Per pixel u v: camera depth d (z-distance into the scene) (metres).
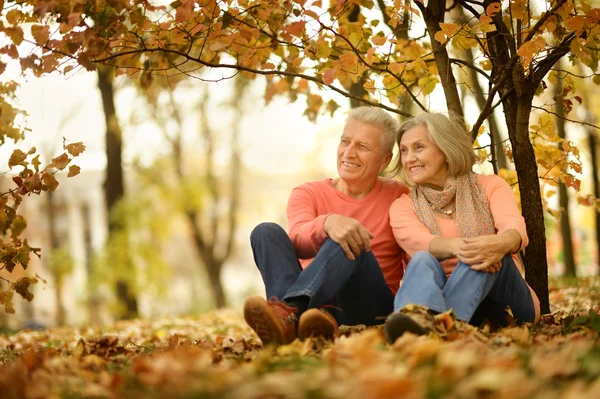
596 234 16.17
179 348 3.47
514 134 4.82
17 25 4.21
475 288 3.46
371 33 5.07
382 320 3.95
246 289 30.22
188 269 32.03
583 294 8.21
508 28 4.95
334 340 3.29
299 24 4.21
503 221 3.85
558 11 4.16
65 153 4.15
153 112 17.58
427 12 4.95
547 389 1.99
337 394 1.92
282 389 1.97
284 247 3.71
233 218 25.55
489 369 2.11
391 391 1.84
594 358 2.29
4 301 4.50
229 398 1.97
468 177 4.13
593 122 14.29
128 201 18.11
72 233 32.72
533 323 3.88
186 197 21.47
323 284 3.50
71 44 3.95
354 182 4.28
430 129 4.10
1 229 4.27
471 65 5.11
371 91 5.18
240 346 3.93
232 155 23.83
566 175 5.10
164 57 5.25
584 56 4.35
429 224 4.02
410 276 3.41
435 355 2.38
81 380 2.63
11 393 2.37
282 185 30.14
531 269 4.74
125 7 3.87
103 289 19.27
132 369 2.72
